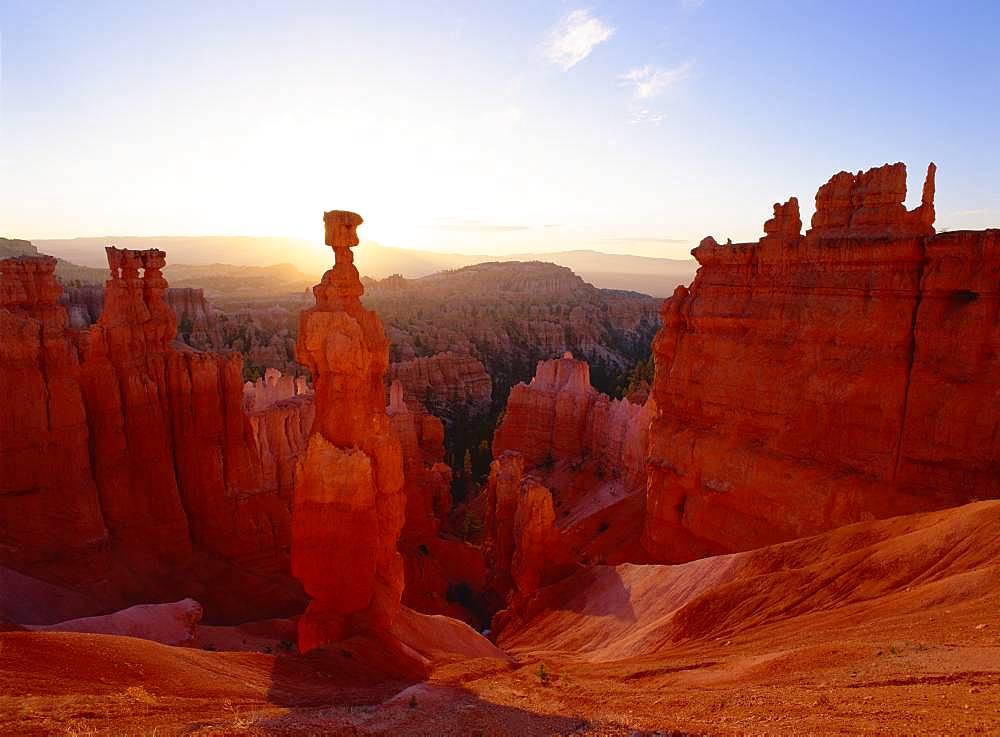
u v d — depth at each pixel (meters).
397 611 27.31
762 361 36.69
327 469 24.52
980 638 15.30
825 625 21.12
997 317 28.88
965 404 29.48
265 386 74.62
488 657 28.52
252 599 38.44
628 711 14.73
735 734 10.84
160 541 37.19
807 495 34.22
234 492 41.62
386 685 19.97
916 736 9.22
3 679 12.64
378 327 26.73
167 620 27.97
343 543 24.59
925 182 33.56
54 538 32.72
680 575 33.28
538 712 15.52
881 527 26.86
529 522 42.34
